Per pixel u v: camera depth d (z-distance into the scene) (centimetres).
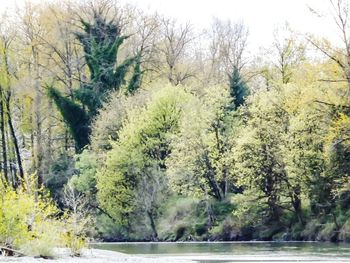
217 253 4000
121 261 3005
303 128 5619
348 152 5112
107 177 7300
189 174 6862
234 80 7969
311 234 5634
